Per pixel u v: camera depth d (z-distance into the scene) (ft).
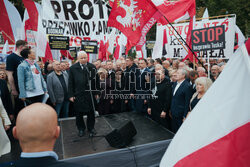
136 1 13.02
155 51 23.72
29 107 3.26
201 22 18.51
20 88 11.34
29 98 12.04
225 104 3.42
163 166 3.84
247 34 62.13
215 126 3.41
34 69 12.12
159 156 9.50
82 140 11.23
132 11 13.30
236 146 3.15
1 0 20.68
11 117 12.73
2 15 20.88
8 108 12.53
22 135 3.02
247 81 3.26
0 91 11.93
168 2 15.31
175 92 12.18
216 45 12.73
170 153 3.85
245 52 3.35
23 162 2.98
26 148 3.05
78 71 11.45
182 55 21.24
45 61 25.70
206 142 3.41
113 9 13.57
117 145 10.02
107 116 16.22
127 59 19.12
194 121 3.72
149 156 9.23
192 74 13.30
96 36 17.25
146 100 16.05
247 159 3.05
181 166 3.51
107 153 8.32
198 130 3.58
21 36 20.67
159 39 23.32
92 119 12.19
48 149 3.14
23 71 11.36
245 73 3.30
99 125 13.97
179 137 3.83
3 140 9.27
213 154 3.28
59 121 15.10
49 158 3.06
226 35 16.38
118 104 18.11
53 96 15.66
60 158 9.00
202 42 13.41
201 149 3.42
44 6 15.80
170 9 15.20
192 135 3.62
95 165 8.00
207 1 68.69
